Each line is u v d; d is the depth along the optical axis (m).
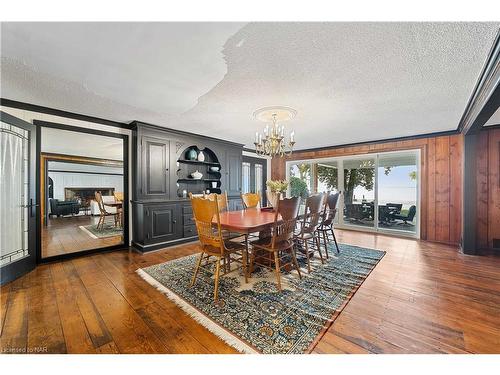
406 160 4.58
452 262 2.98
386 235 4.62
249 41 1.53
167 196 3.82
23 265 2.56
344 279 2.43
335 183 5.61
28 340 1.49
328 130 3.88
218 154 4.70
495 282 2.37
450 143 3.96
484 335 1.53
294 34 1.46
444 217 4.02
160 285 2.29
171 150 3.88
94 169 8.02
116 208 5.80
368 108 2.79
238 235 3.02
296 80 2.07
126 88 2.25
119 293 2.13
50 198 7.21
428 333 1.56
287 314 1.77
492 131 3.51
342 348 1.42
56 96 2.49
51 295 2.09
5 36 1.44
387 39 1.50
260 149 3.48
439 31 1.42
